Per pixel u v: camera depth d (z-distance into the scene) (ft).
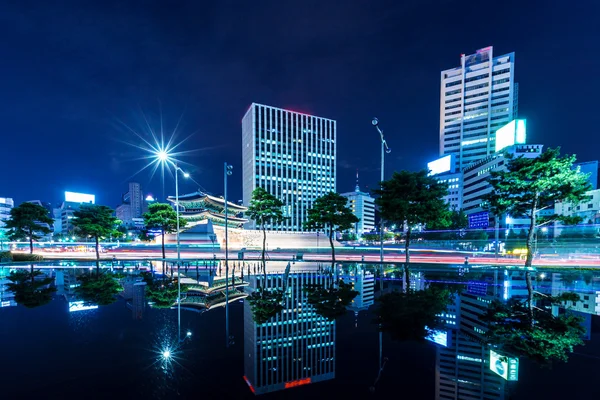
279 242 238.68
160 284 61.67
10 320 33.96
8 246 230.89
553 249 160.04
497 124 378.73
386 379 19.31
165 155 113.60
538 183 70.28
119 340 27.22
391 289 52.85
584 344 25.34
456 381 18.80
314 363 21.97
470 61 401.49
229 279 68.13
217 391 17.84
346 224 108.58
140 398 16.89
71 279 69.97
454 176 359.25
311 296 47.32
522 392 17.35
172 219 121.60
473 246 228.63
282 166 410.31
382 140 95.09
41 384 18.54
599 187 236.84
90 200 523.29
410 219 86.38
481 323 31.48
